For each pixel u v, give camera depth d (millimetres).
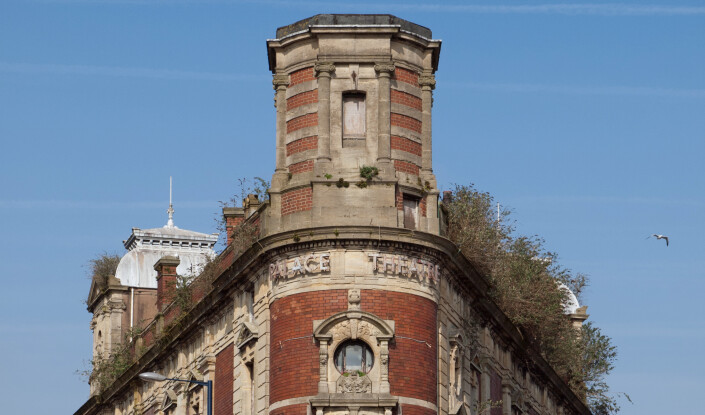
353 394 46531
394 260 48062
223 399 54469
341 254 47844
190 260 81625
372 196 48375
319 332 47062
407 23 50781
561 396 71562
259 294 50688
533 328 64438
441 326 49875
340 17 50156
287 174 49875
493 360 57906
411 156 49875
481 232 55188
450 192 57031
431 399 47844
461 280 52438
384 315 47469
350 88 49656
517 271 61969
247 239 51750
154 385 65438
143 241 82062
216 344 56531
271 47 51062
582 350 77438
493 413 57312
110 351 76875
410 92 50375
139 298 79062
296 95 50344
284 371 47656
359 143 49438
